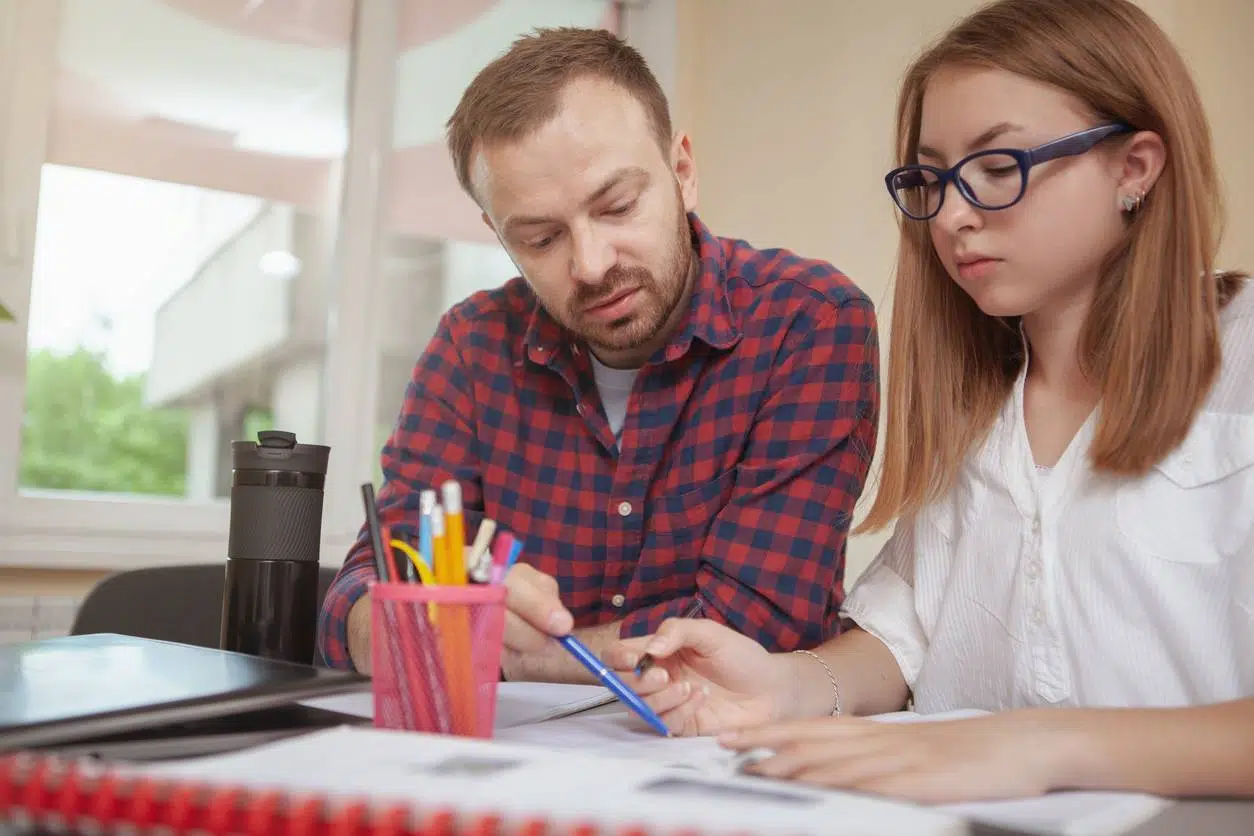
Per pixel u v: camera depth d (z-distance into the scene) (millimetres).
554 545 1432
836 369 1328
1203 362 915
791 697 959
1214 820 593
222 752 649
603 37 1246
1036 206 924
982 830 518
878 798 551
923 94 1049
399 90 2818
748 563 1279
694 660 951
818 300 1356
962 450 1104
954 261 980
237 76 2611
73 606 2242
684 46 3154
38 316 2371
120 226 2465
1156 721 656
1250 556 873
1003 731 649
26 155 2334
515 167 1177
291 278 2660
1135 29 937
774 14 2949
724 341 1347
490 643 695
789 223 2857
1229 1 2273
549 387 1447
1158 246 936
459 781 474
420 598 675
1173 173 930
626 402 1424
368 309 2719
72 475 2395
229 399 2578
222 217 2582
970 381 1118
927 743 639
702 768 649
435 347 1516
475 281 2893
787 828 428
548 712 906
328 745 551
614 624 1260
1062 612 994
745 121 3012
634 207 1210
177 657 790
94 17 2453
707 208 3109
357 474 2682
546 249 1237
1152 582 931
